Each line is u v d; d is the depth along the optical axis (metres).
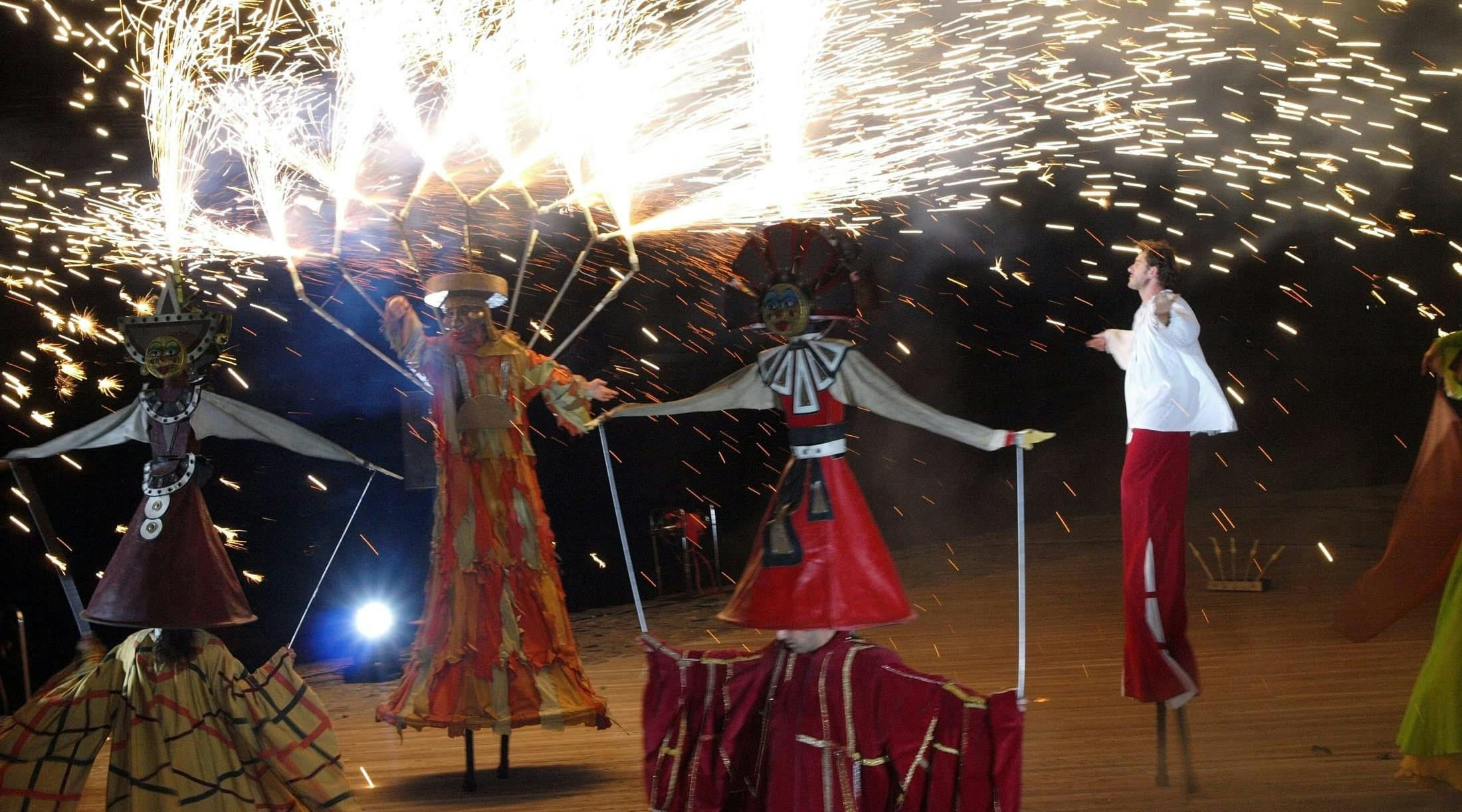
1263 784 3.96
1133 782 4.04
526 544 4.55
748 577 3.40
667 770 3.35
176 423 3.73
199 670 3.53
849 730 3.19
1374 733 4.49
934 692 3.16
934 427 3.32
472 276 4.53
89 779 4.64
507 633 4.45
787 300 3.44
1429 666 3.80
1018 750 3.09
